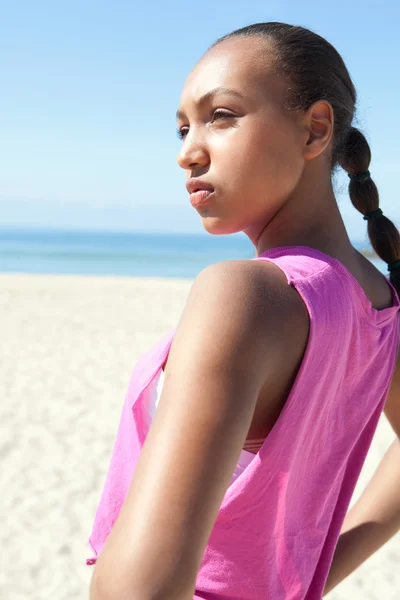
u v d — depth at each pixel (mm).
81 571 4492
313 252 884
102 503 1117
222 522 848
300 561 962
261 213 956
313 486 986
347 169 1185
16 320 14891
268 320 715
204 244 90938
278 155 921
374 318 955
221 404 661
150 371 980
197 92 938
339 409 976
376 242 1218
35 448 6605
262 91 916
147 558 606
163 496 628
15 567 4535
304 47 955
